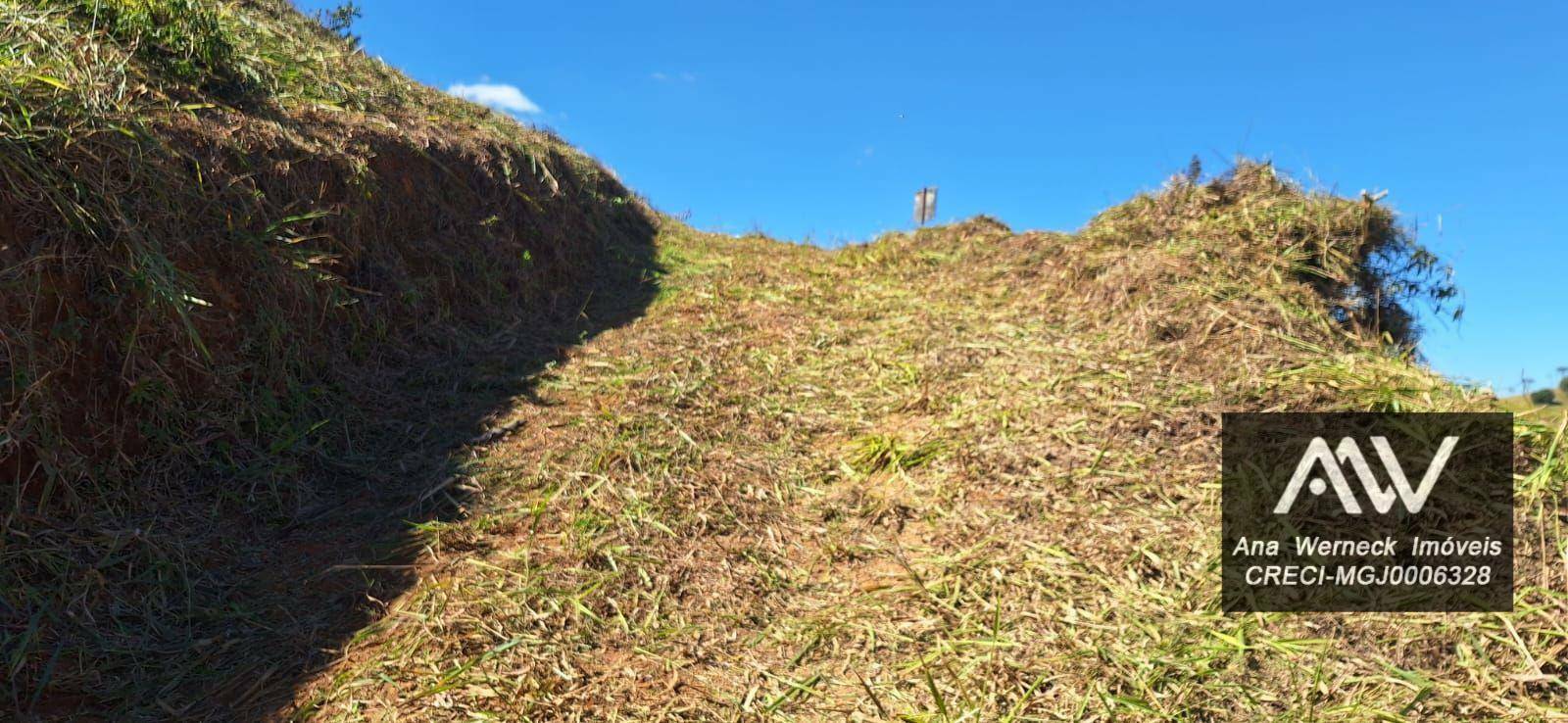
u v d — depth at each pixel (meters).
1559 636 2.51
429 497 3.55
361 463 3.86
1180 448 3.69
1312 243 5.50
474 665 2.47
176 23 4.69
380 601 2.81
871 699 2.48
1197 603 2.80
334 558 3.11
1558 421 3.35
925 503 3.67
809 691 2.53
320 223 4.48
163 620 2.66
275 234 4.09
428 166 5.75
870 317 6.18
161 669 2.45
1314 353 4.31
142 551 2.86
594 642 2.68
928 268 7.30
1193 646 2.58
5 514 2.62
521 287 6.30
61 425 2.88
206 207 3.72
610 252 8.20
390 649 2.54
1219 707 2.34
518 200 6.77
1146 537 3.18
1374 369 4.00
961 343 5.28
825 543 3.43
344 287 4.54
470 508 3.47
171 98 4.18
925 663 2.63
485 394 4.70
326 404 4.14
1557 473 3.11
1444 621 2.62
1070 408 4.15
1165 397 4.07
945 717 2.37
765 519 3.58
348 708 2.28
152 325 3.29
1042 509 3.45
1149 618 2.75
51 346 2.89
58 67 3.55
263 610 2.78
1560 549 2.82
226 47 4.93
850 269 7.74
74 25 4.20
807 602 3.04
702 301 6.79
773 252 9.34
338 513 3.46
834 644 2.77
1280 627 2.65
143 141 3.50
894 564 3.26
